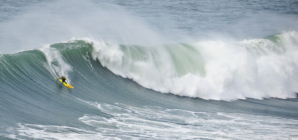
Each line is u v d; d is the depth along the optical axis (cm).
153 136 4538
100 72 7269
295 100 8144
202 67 8044
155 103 6538
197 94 7412
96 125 4719
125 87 7075
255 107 7125
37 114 4762
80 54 7288
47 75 6334
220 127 5303
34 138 3912
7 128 4091
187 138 4591
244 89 8081
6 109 4678
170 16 15525
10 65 5994
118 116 5291
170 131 4834
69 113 5062
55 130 4294
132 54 7775
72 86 6291
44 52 6794
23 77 5925
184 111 6222
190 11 17288
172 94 7344
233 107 6950
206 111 6400
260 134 5047
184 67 7956
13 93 5316
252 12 17938
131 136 4438
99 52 7500
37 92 5622
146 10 16662
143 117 5434
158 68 7725
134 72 7569
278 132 5212
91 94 6228
